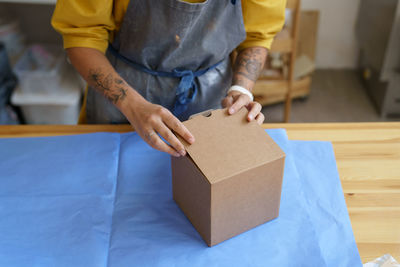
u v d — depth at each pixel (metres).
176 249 0.85
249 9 1.14
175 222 0.91
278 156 0.80
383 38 2.57
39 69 2.44
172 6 1.00
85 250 0.84
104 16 1.04
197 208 0.84
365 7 2.88
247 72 1.18
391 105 2.73
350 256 0.82
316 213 0.92
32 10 2.68
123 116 1.28
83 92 2.63
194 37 1.10
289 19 2.63
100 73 1.05
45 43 2.85
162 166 1.06
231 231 0.85
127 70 1.19
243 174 0.77
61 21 1.06
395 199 0.96
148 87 1.19
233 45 1.18
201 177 0.77
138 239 0.87
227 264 0.81
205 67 1.21
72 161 1.07
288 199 0.95
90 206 0.94
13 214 0.92
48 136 1.15
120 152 1.10
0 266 0.80
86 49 1.09
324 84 3.15
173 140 0.82
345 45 3.21
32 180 1.01
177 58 1.13
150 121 0.88
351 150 1.10
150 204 0.95
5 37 2.54
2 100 2.50
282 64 2.71
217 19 1.07
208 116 0.92
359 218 0.91
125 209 0.94
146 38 1.07
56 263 0.81
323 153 1.09
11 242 0.85
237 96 1.06
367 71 3.00
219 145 0.83
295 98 3.00
